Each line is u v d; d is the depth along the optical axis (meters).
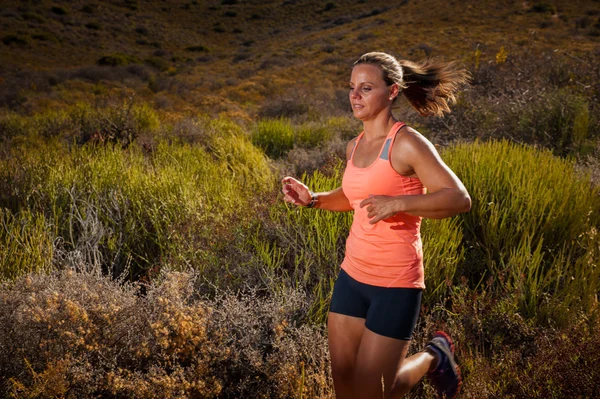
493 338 3.03
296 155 8.34
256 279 3.63
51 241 4.03
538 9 43.78
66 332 2.46
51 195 4.89
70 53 48.31
